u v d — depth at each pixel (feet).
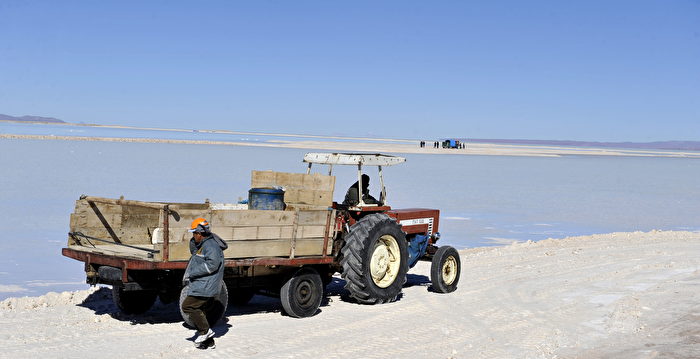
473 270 42.68
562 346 24.71
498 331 27.14
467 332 26.91
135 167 128.98
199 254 23.49
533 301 33.22
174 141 316.40
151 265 24.25
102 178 102.63
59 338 23.95
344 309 31.04
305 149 287.69
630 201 107.14
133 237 29.94
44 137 279.69
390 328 27.32
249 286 28.12
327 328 27.02
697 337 25.13
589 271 41.91
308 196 32.99
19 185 88.38
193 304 23.18
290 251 28.76
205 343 23.25
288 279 28.55
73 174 107.76
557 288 36.47
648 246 53.98
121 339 24.11
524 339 25.89
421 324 28.17
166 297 28.43
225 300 26.16
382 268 32.27
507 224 72.90
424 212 37.40
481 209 85.56
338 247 31.91
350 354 23.22
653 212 91.76
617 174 200.54
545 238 64.34
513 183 136.77
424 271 43.98
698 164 342.85
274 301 33.68
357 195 32.86
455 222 72.49
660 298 32.94
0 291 35.68
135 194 81.82
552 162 273.54
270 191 29.89
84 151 184.55
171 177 108.88
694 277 38.99
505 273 41.47
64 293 31.76
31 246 49.08
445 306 32.07
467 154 323.57
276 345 24.06
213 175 116.06
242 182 104.12
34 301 30.25
